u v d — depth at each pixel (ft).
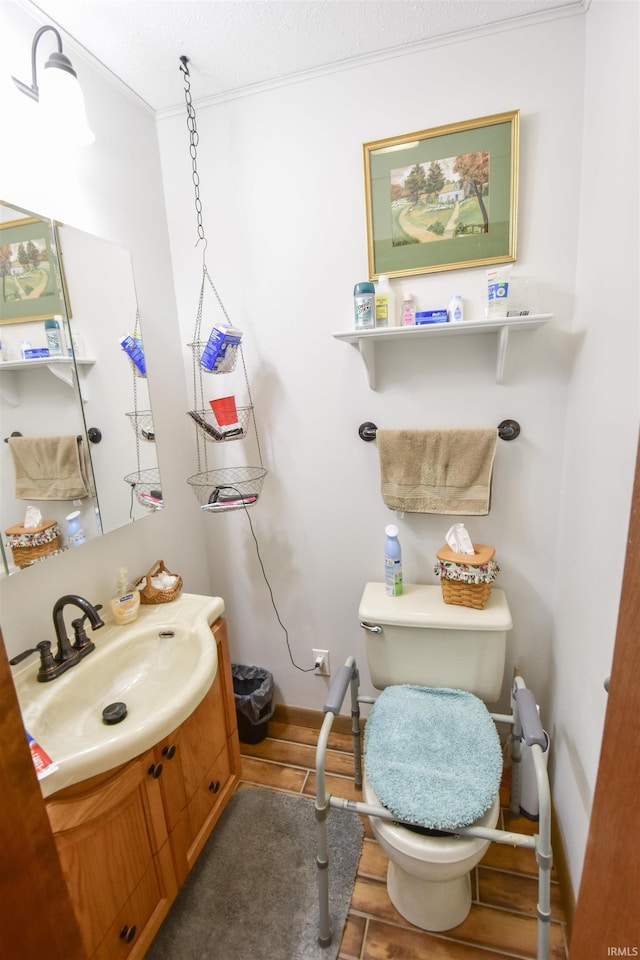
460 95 3.94
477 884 4.01
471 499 4.41
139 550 4.69
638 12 2.67
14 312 3.33
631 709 1.83
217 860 4.30
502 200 3.98
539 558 4.61
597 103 3.40
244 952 3.59
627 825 1.85
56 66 3.04
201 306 5.12
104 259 4.14
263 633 5.86
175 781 3.72
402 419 4.72
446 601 4.51
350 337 4.16
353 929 3.72
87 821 2.77
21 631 3.46
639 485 1.78
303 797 4.93
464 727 3.85
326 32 3.77
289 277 4.76
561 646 4.25
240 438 4.79
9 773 1.40
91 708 3.48
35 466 3.51
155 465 4.79
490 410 4.45
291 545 5.45
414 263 4.29
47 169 3.61
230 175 4.74
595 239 3.46
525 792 4.52
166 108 4.76
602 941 2.09
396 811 3.20
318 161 4.42
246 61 4.09
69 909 1.63
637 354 2.66
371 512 5.05
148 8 3.43
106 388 4.18
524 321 3.65
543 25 3.66
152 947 3.64
